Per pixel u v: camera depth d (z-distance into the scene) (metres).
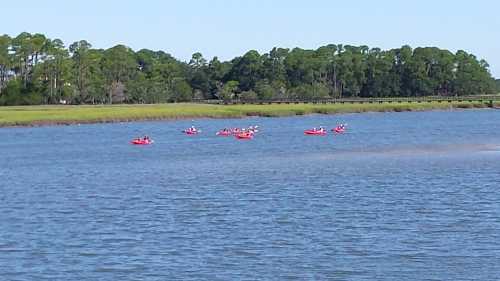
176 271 65.31
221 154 164.12
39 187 114.06
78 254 70.81
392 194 100.88
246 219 85.44
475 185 107.12
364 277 63.38
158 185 114.06
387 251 70.62
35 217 88.62
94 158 158.88
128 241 75.50
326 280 62.75
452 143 185.38
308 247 72.31
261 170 131.62
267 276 63.81
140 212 90.75
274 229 80.00
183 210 91.62
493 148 169.12
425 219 84.00
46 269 66.25
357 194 101.44
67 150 178.12
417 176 118.69
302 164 140.62
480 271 64.44
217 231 79.50
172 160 152.50
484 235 76.06
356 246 72.50
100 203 97.81
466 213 86.88
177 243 74.44
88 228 81.94
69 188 112.50
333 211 89.38
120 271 65.50
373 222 82.88
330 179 117.06
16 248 73.12
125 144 193.62
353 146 180.75
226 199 99.19
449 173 121.69
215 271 65.19
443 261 67.25
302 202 95.94
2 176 129.12
